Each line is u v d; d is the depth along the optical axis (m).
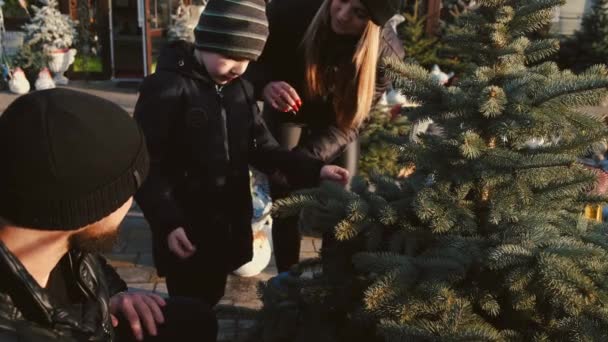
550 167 1.82
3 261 0.99
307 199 2.06
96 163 0.99
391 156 5.00
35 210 0.97
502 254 1.69
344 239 2.00
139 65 10.89
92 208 1.00
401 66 2.05
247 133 2.43
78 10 10.70
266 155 2.56
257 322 2.33
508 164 1.83
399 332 1.68
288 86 2.71
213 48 2.17
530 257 1.67
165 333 1.67
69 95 1.04
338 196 2.09
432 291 1.71
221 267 2.46
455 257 1.79
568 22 12.67
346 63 2.65
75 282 1.27
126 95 9.58
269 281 2.52
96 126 1.01
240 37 2.16
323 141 2.86
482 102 1.81
